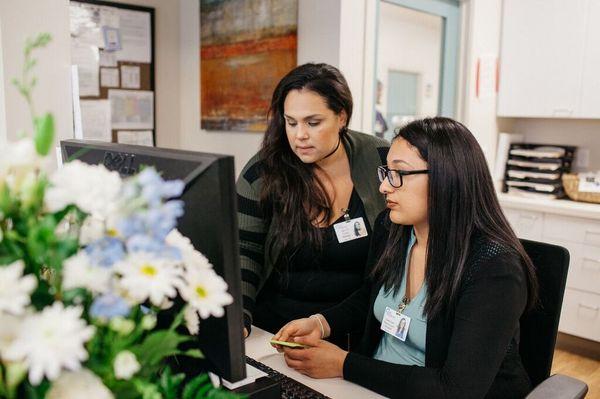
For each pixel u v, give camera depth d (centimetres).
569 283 327
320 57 285
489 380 112
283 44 302
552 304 136
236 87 335
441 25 342
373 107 299
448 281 121
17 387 54
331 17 277
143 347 58
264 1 310
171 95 376
